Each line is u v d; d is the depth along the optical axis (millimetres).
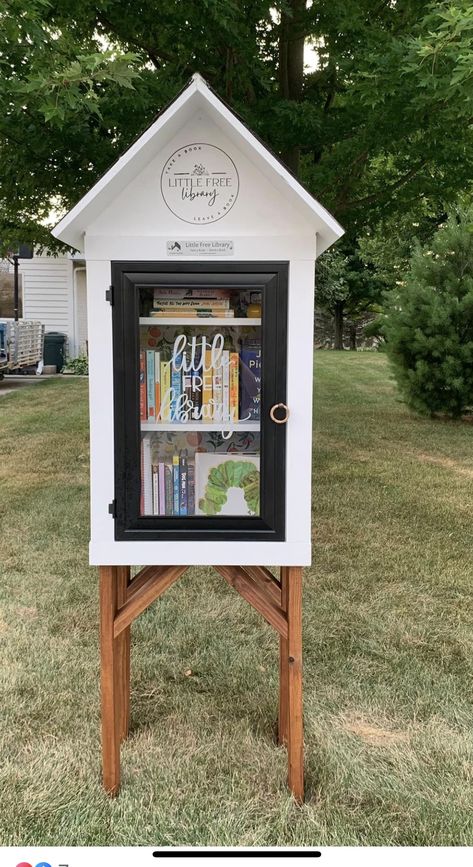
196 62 4441
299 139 4492
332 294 20047
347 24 3986
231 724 2297
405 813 1869
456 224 8047
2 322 10641
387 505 4727
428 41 3043
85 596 3238
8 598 3203
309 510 1819
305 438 1794
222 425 1863
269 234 1723
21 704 2348
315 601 3209
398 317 8031
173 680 2564
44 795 1922
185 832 1800
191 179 1706
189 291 1798
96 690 2441
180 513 1879
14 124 3959
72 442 6668
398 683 2527
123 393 1773
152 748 2162
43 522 4320
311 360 1764
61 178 4402
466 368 7727
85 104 3115
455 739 2191
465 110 3301
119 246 1728
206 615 3084
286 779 2012
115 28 4312
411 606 3178
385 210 5324
